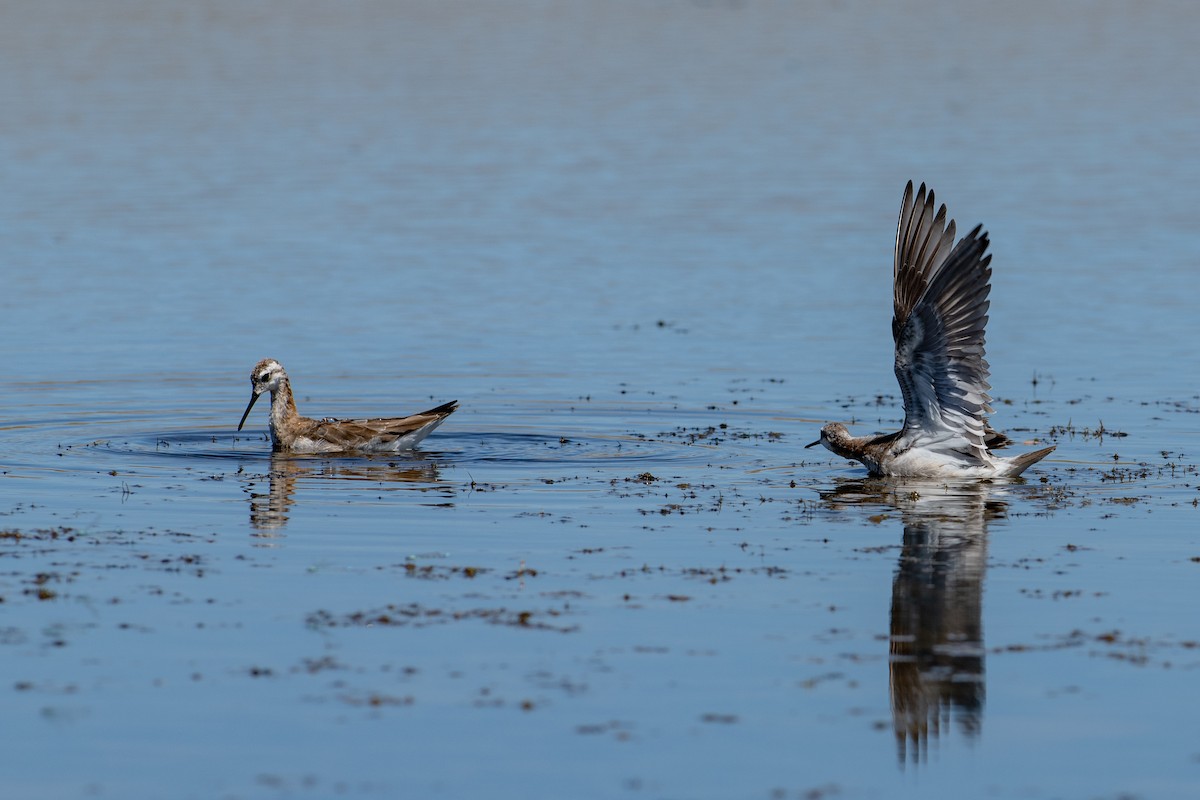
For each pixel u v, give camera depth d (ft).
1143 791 34.78
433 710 38.91
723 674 41.39
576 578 49.67
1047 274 111.34
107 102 189.37
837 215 132.26
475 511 58.59
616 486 63.00
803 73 222.89
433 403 80.59
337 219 131.95
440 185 146.92
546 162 159.02
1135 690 40.32
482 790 34.73
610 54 240.53
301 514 57.82
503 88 208.33
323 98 197.47
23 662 41.83
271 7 279.49
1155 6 292.20
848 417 76.84
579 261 117.39
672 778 35.35
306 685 40.42
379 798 34.35
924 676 41.34
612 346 93.25
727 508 59.31
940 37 259.39
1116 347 91.81
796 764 36.17
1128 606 46.93
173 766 35.76
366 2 288.71
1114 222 128.57
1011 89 208.64
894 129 178.29
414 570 50.49
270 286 108.88
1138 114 188.44
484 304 104.27
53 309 101.40
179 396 81.30
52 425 74.54
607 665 41.98
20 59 218.79
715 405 79.51
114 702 39.29
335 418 73.77
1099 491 61.93
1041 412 77.41
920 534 55.31
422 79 214.69
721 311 102.01
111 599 47.06
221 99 194.80
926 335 61.36
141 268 113.60
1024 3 297.94
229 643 43.39
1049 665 42.11
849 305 103.30
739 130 178.50
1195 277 109.60
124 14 263.90
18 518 56.49
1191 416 75.87
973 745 37.14
